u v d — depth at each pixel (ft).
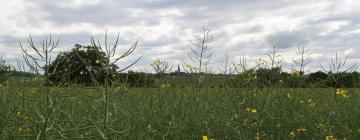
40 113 12.07
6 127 14.82
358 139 20.11
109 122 13.07
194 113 20.12
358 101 24.72
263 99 22.47
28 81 12.64
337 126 20.63
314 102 24.59
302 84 24.75
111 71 12.05
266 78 23.75
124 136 15.03
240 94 21.88
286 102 22.07
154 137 18.12
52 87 12.60
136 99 20.58
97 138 14.21
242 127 19.51
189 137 18.31
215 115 19.98
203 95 23.80
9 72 17.34
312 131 20.72
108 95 12.59
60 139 12.64
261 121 20.26
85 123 14.82
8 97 15.71
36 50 11.46
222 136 18.53
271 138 19.93
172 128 18.33
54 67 11.94
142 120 18.33
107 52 11.63
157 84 21.70
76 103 17.63
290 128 20.99
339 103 22.57
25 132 14.71
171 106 20.26
